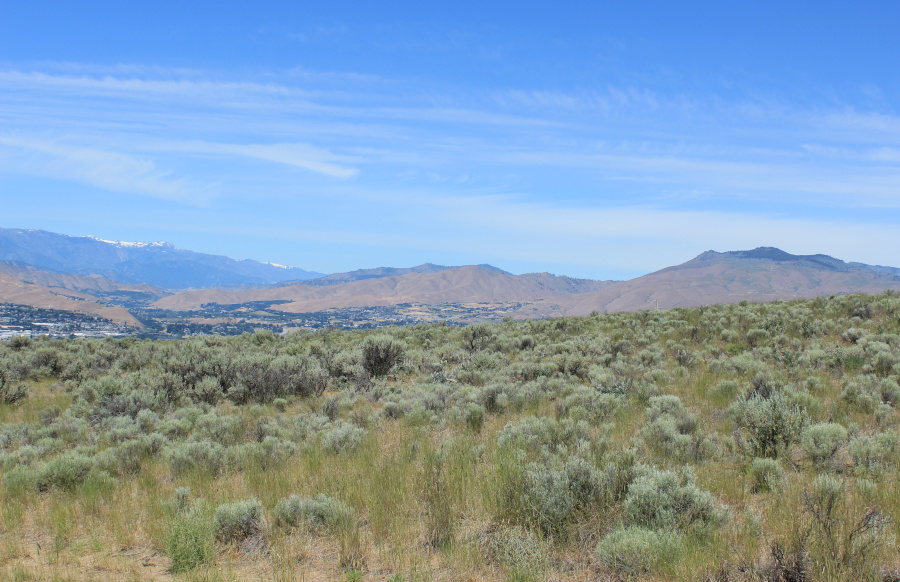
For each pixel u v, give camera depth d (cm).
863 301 2188
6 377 1677
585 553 522
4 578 530
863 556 436
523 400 1238
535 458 780
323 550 579
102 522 685
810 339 1739
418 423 1134
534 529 558
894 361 1251
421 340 2847
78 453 959
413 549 554
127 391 1434
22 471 820
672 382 1341
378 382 1681
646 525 543
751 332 1789
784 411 794
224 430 1105
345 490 719
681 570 453
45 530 665
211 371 1662
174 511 672
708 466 731
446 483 669
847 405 997
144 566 562
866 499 569
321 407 1319
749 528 524
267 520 648
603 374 1391
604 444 802
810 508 514
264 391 1534
